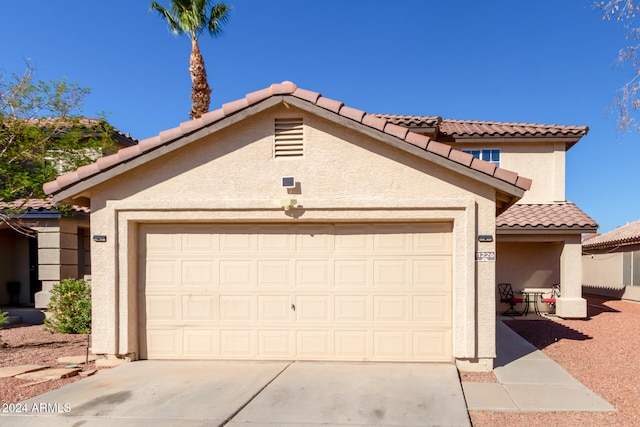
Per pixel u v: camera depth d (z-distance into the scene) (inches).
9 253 596.4
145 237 323.0
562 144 609.0
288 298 315.9
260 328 316.5
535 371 294.5
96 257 312.8
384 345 308.8
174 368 296.5
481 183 294.7
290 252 316.8
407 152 297.3
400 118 585.6
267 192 307.3
